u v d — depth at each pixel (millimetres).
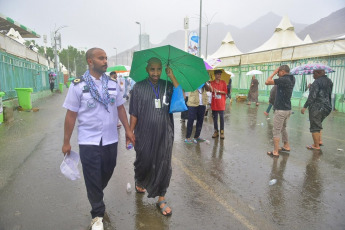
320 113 5438
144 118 2846
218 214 2947
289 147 5535
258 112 11867
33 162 4500
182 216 2891
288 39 20969
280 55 15188
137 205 3105
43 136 6398
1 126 7520
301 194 3486
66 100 2428
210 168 4418
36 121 8477
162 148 2863
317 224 2783
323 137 6879
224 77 6469
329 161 4875
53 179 3785
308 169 4438
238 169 4395
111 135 2617
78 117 2514
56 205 3051
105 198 3258
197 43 14398
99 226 2537
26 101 10945
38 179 3779
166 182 2934
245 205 3160
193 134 7078
